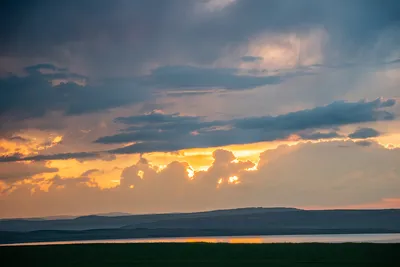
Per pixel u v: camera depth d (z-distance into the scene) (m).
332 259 61.44
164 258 65.25
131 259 64.88
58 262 63.44
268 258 63.31
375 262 58.69
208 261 61.81
